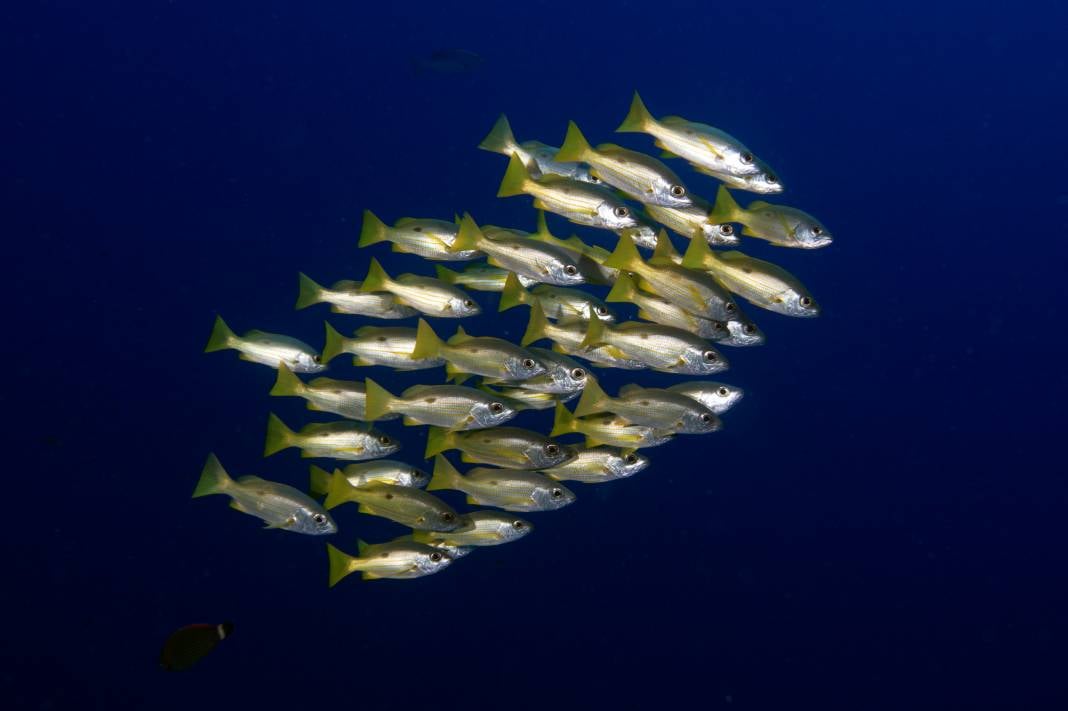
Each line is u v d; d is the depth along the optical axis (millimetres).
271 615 14234
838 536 20375
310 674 12977
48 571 14914
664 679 13828
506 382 5980
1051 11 72500
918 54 79250
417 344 5711
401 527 15141
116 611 14039
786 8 78312
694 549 18109
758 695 13953
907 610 17906
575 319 5973
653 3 77938
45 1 63969
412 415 5648
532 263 5691
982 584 19656
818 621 16578
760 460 23594
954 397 35875
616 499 19484
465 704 12586
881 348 41812
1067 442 30281
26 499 17188
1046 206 59500
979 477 25859
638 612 15539
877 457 25625
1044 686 15797
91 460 18859
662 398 5621
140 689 12469
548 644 14266
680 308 5559
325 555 15250
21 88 62094
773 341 34688
